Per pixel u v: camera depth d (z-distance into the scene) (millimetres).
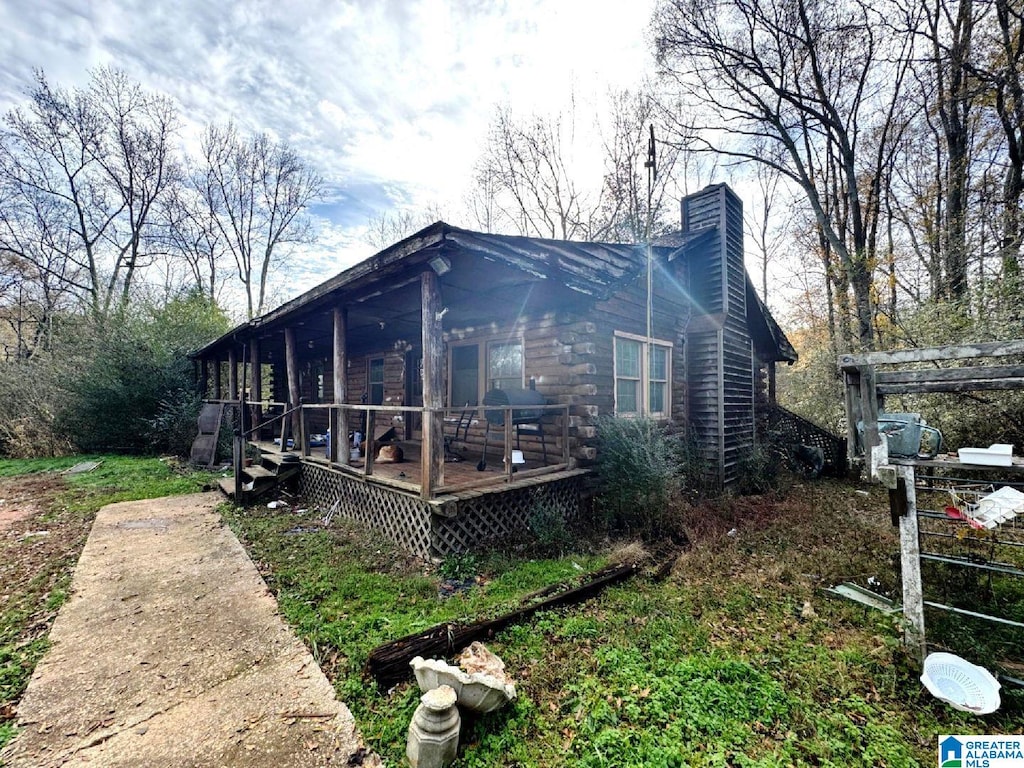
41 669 2617
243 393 8469
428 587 3666
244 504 6320
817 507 6629
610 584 3787
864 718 2297
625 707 2301
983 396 6582
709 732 2150
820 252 14141
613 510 5422
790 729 2203
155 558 4348
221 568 4105
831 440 9906
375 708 2316
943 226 10297
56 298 16797
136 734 2131
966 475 5898
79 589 3676
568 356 5953
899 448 2723
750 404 8922
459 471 5996
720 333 7816
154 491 7227
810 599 3594
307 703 2346
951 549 4391
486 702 2166
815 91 12008
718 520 5746
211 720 2225
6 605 3449
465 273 4633
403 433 9258
